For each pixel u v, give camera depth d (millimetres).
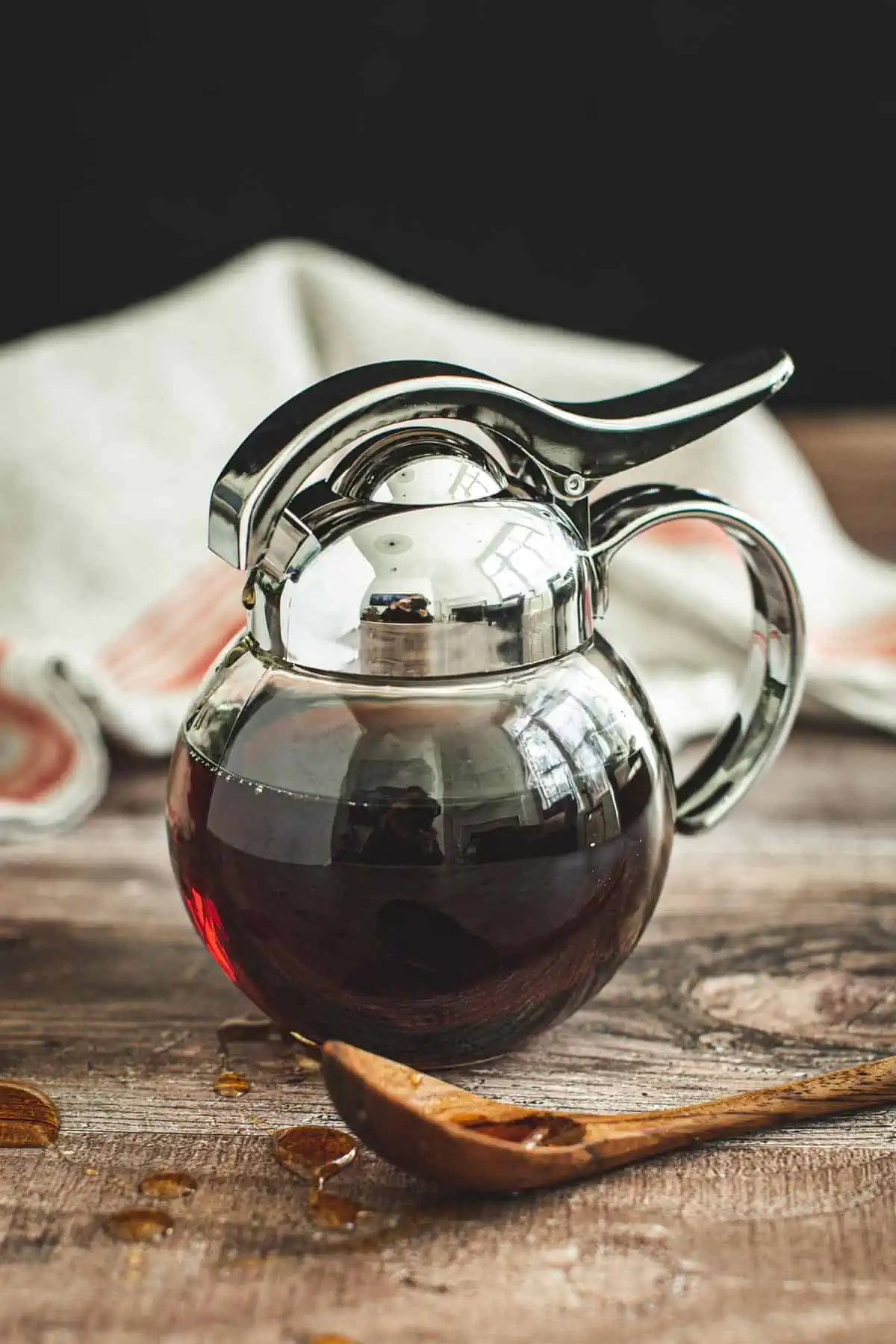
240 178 1135
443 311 817
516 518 439
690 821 491
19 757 587
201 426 724
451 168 1128
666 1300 409
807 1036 480
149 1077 469
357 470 445
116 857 561
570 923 442
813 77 1087
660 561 678
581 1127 440
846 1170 439
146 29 1096
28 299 1160
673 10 1081
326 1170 440
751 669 494
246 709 447
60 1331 404
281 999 450
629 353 797
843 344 1149
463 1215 428
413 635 431
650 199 1127
